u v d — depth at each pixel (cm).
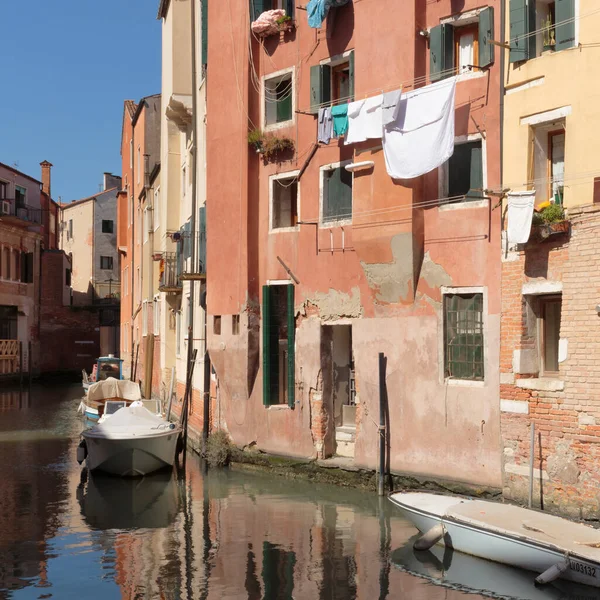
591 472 1245
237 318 1873
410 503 1298
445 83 1427
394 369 1569
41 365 5378
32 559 1213
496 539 1137
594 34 1266
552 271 1312
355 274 1653
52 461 2128
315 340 1730
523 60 1364
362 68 1611
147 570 1154
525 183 1357
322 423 1722
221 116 1933
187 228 2511
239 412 1889
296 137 1784
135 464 1870
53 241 6344
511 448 1371
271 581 1100
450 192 1510
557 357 1356
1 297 4856
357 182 1606
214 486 1731
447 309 1498
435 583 1079
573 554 1038
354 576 1115
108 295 6269
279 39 1825
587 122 1268
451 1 1501
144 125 3697
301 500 1570
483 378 1440
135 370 4031
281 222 1847
